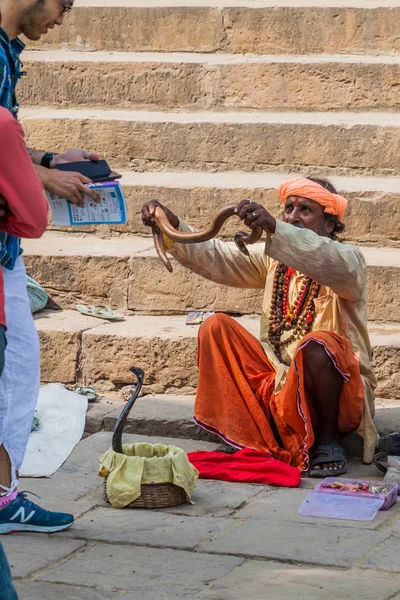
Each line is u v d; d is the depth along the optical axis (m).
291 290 5.00
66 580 3.52
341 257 4.60
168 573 3.57
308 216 4.82
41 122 7.04
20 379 3.85
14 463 3.92
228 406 4.89
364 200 6.26
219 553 3.76
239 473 4.65
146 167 7.00
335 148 6.75
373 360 5.46
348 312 4.87
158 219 4.77
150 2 7.99
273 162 6.85
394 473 4.54
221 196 6.42
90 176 3.90
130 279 6.14
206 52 7.65
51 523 4.00
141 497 4.27
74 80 7.43
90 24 7.78
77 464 4.90
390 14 7.39
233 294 6.03
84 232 6.70
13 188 3.05
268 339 5.06
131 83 7.37
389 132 6.66
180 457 4.31
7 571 2.80
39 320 5.98
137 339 5.64
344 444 4.98
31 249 6.35
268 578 3.51
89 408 5.46
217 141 6.88
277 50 7.56
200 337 4.95
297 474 4.61
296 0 7.86
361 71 7.11
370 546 3.81
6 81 3.49
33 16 3.62
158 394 5.68
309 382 4.73
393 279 5.80
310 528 4.01
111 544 3.88
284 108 7.24
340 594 3.36
